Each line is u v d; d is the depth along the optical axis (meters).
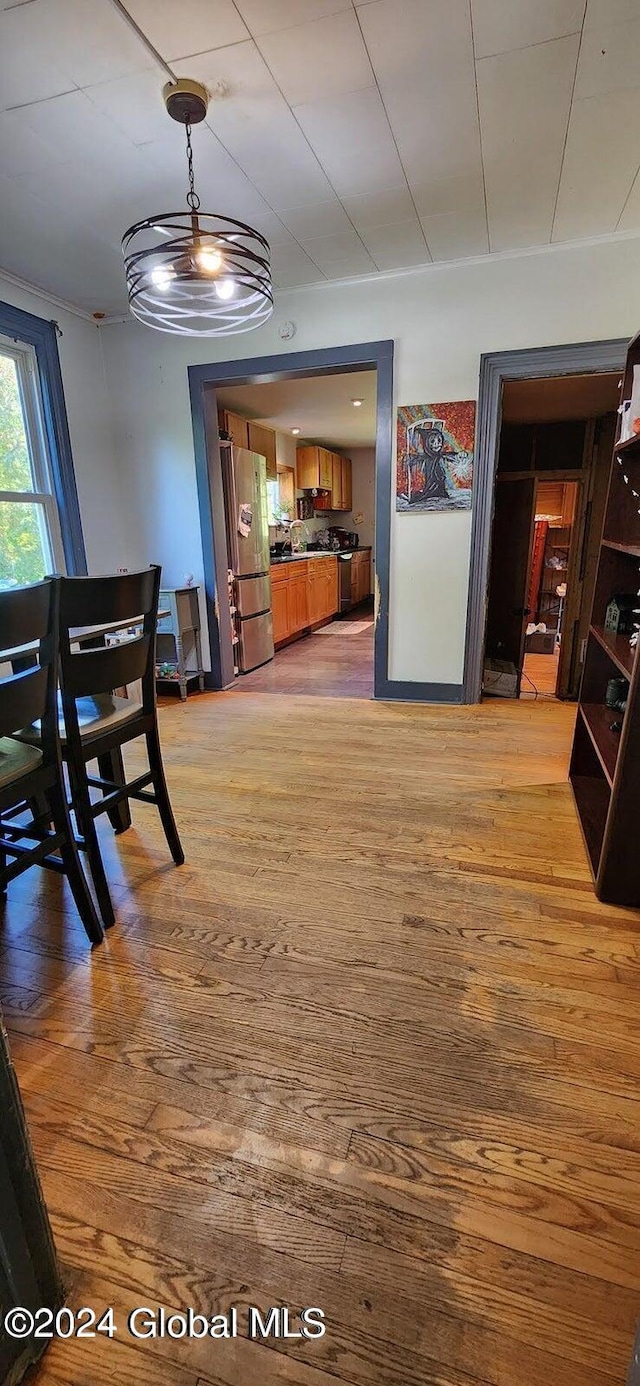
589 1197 0.98
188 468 4.00
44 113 1.94
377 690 3.97
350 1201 0.98
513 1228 0.94
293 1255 0.91
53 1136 1.10
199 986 1.46
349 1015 1.36
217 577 4.17
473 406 3.32
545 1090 1.18
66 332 3.65
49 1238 0.83
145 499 4.17
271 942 1.61
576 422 4.51
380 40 1.68
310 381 4.59
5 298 3.20
